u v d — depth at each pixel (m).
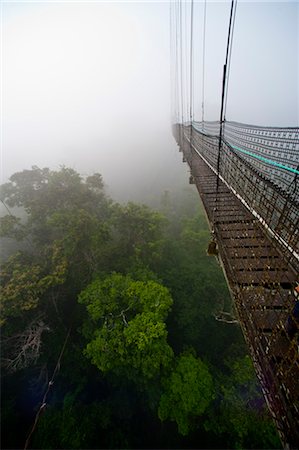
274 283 3.83
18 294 11.20
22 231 16.20
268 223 4.82
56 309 13.62
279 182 8.49
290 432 2.71
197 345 15.35
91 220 13.92
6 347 12.57
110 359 10.40
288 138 12.09
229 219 6.27
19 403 13.70
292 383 2.96
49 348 13.70
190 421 11.63
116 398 13.78
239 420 10.84
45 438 11.20
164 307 11.11
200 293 16.02
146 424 14.11
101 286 12.25
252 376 11.66
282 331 3.43
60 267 12.39
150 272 14.34
